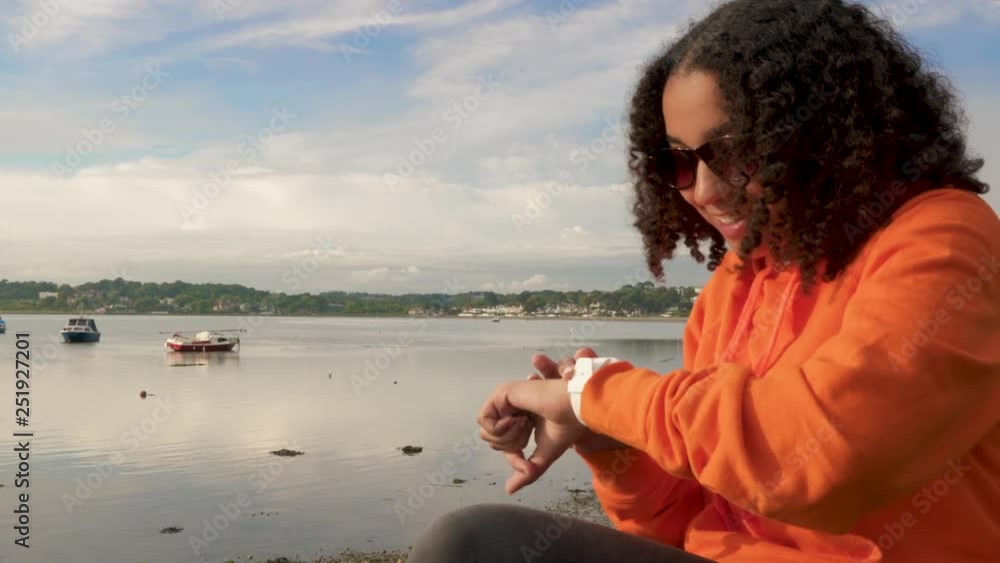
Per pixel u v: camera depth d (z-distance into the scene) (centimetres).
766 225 185
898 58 189
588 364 188
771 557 185
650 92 233
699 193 195
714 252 247
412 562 191
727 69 183
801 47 179
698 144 191
